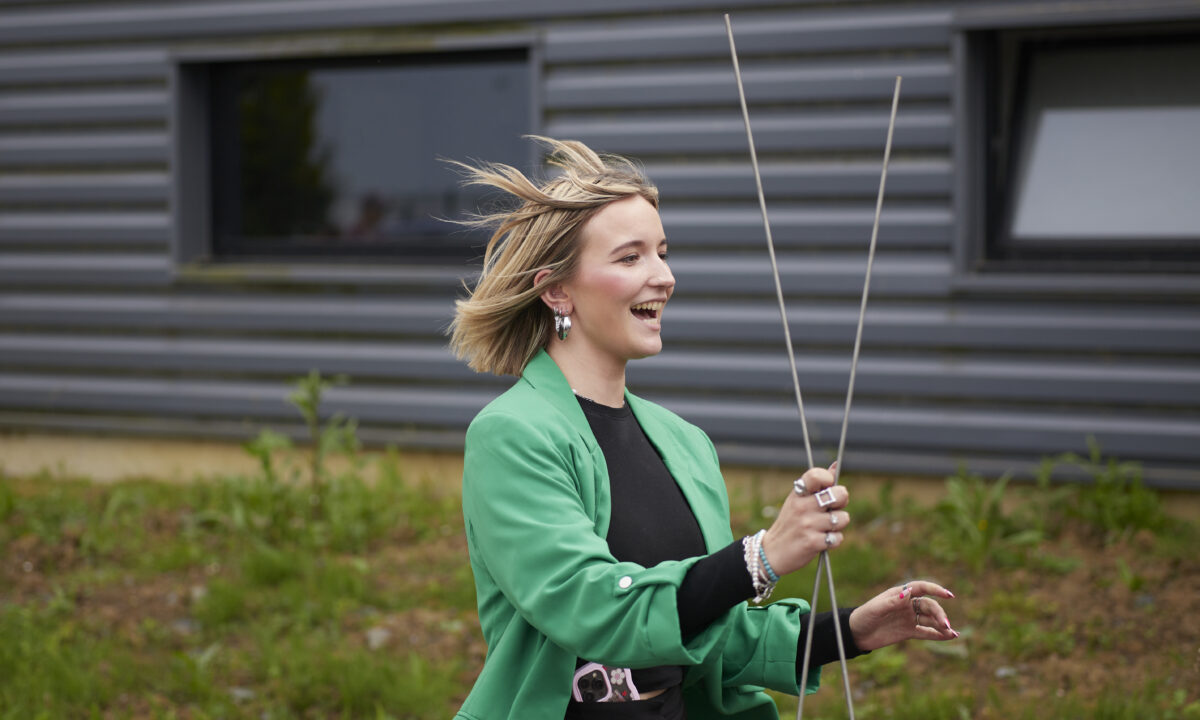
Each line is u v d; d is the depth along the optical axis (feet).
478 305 7.72
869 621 7.67
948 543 19.26
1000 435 21.54
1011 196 21.86
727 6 22.56
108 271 26.71
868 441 22.29
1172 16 20.10
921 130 21.62
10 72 27.07
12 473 27.40
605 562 6.80
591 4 23.27
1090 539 19.52
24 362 27.32
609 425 7.73
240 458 26.17
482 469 7.17
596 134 23.58
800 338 22.57
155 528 21.89
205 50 25.67
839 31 21.95
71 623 16.81
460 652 15.93
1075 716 13.12
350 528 20.98
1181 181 20.90
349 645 16.17
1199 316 20.38
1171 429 20.62
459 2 24.08
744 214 22.80
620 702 7.36
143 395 26.61
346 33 24.90
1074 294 20.99
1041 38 21.59
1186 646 15.16
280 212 26.40
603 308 7.54
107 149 26.61
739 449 23.03
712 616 6.57
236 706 14.03
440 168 25.29
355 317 25.20
